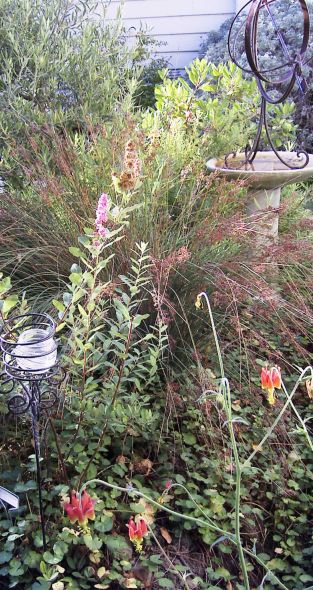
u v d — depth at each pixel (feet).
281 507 7.34
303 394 9.07
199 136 13.29
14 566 5.78
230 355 8.50
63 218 9.59
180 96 13.46
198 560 6.61
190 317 8.48
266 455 7.70
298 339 9.53
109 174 9.53
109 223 8.38
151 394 8.18
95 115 12.75
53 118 12.36
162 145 11.10
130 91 12.92
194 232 9.11
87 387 7.02
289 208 11.27
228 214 10.07
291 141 17.60
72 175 9.96
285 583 6.55
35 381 5.49
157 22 23.43
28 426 6.93
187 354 8.20
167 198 10.07
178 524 6.86
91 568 5.99
